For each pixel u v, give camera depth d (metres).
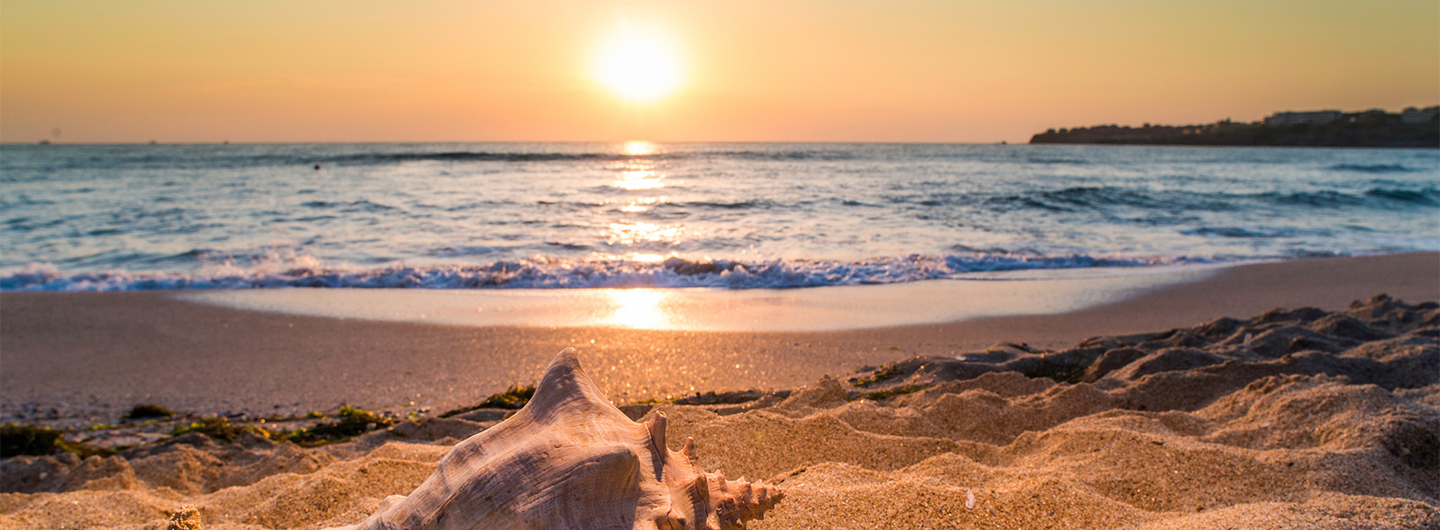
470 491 1.70
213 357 6.36
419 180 25.89
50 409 5.21
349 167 32.78
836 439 3.50
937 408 4.07
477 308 8.23
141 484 3.63
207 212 16.45
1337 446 3.18
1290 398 3.70
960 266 10.73
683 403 4.96
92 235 13.44
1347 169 33.94
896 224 15.02
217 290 9.27
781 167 35.16
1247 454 3.02
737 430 3.54
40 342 6.80
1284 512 2.41
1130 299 8.62
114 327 7.33
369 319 7.69
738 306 8.30
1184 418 3.72
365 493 2.97
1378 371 4.60
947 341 6.82
